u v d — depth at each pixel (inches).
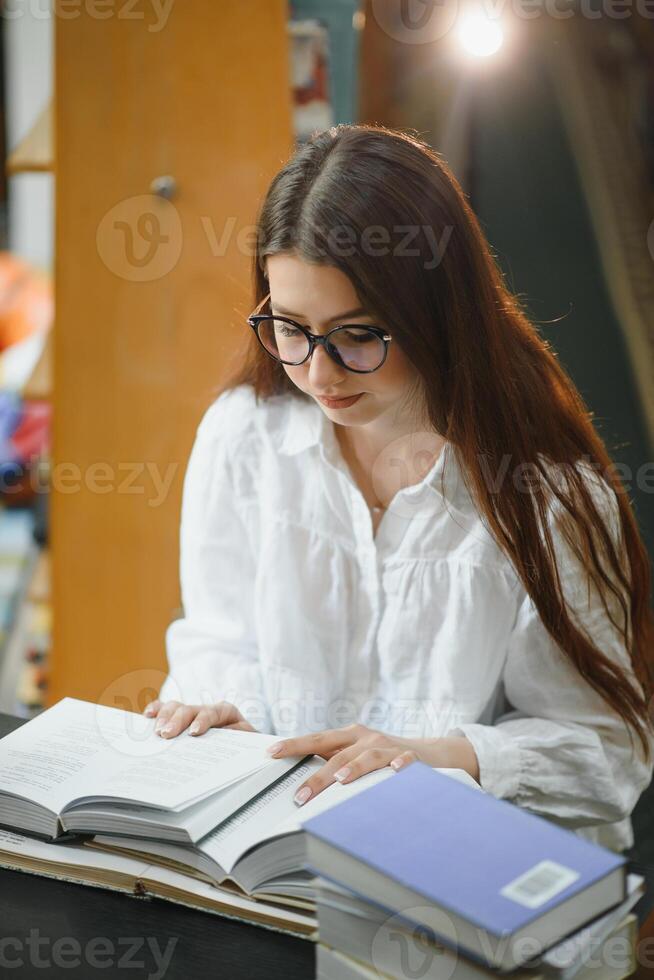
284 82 126.5
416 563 81.9
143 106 126.0
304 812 59.7
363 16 194.1
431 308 71.4
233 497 89.2
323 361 71.2
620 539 81.0
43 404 205.6
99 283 129.1
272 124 126.8
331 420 81.4
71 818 62.6
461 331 72.8
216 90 126.1
